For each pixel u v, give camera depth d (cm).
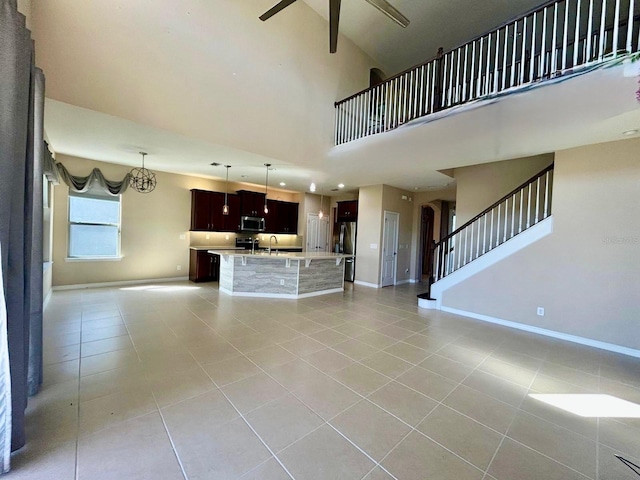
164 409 200
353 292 634
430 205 851
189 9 342
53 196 509
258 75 412
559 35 466
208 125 369
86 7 278
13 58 150
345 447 170
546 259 394
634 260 330
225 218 723
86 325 360
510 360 306
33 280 209
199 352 294
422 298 525
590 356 322
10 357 154
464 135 357
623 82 243
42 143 212
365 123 481
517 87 293
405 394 231
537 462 164
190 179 685
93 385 227
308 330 372
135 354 284
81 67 278
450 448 173
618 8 245
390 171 554
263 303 500
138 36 309
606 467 162
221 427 184
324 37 500
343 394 227
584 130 311
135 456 157
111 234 582
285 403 212
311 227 898
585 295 362
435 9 483
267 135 431
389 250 737
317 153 500
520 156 426
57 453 157
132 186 588
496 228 520
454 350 328
